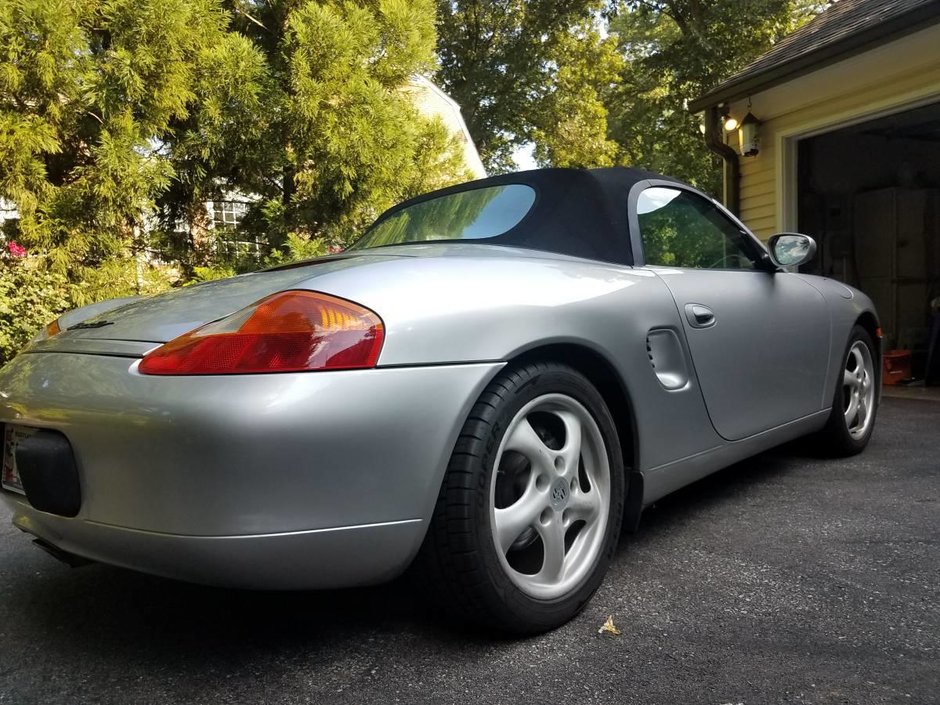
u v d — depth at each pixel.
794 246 2.87
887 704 1.45
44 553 2.48
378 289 1.59
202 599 2.05
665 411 2.16
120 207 5.59
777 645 1.69
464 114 19.64
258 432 1.38
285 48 6.59
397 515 1.52
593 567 1.89
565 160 20.59
